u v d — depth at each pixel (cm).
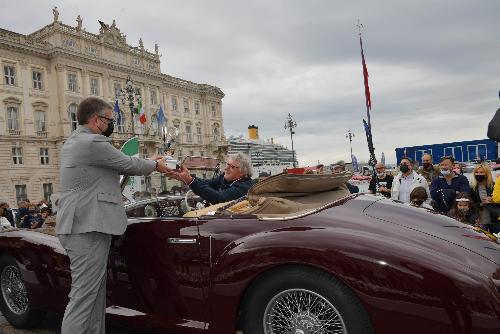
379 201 292
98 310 269
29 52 3653
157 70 5041
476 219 562
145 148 4628
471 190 582
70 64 3891
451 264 202
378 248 207
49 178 3691
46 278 324
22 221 1038
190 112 5606
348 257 207
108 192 265
